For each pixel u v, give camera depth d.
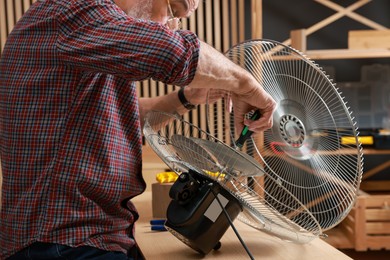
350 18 3.88
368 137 3.22
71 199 1.17
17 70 1.18
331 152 1.35
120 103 1.25
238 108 1.36
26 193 1.17
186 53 1.02
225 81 1.14
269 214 1.30
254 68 1.42
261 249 1.41
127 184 1.27
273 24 3.88
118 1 1.20
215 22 3.17
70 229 1.17
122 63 1.02
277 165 1.45
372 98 3.81
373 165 3.89
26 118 1.16
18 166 1.18
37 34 1.17
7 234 1.21
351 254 3.68
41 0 1.20
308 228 1.35
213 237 1.33
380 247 3.06
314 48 3.90
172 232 1.36
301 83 1.35
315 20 3.88
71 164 1.16
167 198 1.76
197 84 1.11
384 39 3.36
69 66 1.14
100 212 1.21
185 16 1.29
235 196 1.26
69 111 1.16
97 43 1.04
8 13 3.07
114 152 1.22
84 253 1.18
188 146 1.25
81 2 1.09
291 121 1.38
